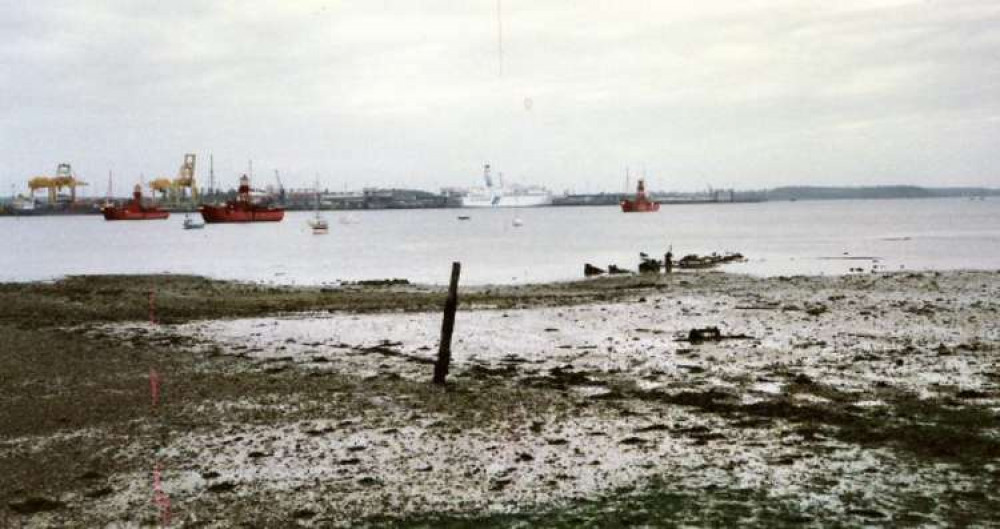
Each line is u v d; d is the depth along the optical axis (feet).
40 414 56.34
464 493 39.86
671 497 38.58
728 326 94.89
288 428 51.98
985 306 107.34
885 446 45.93
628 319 103.19
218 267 237.66
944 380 62.59
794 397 58.49
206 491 40.88
